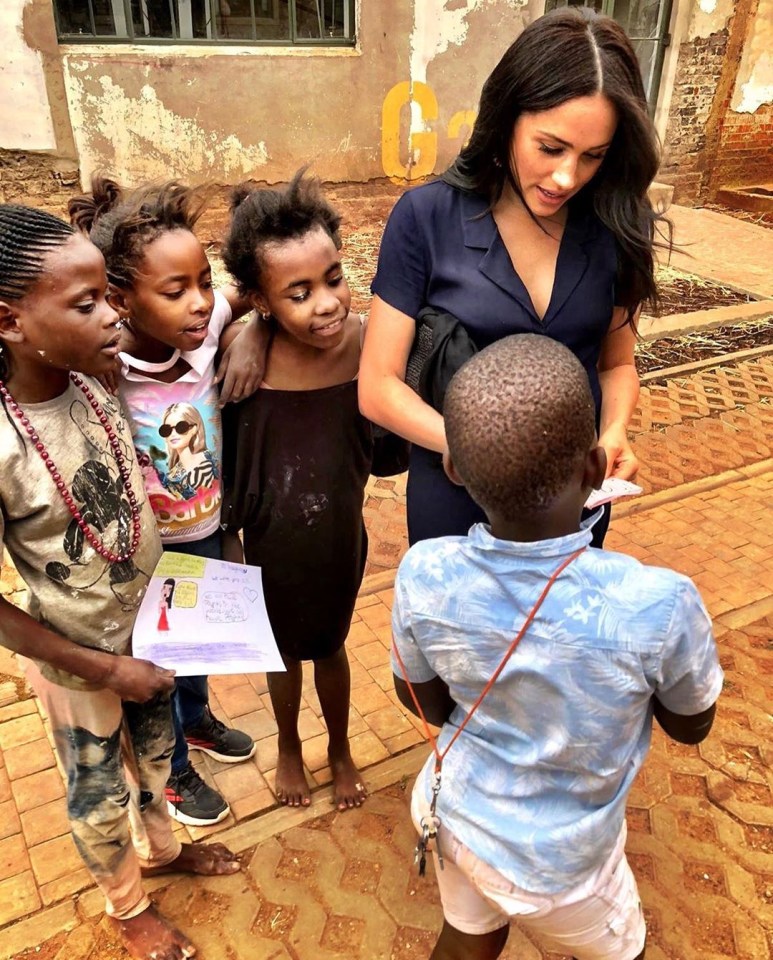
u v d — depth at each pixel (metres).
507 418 1.16
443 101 8.16
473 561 1.28
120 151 7.14
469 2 7.78
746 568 3.65
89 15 6.79
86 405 1.56
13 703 2.82
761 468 4.47
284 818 2.43
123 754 1.95
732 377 5.53
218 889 2.23
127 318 1.72
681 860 2.33
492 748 1.38
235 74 7.26
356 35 7.62
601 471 1.25
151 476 1.86
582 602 1.23
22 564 1.56
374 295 1.80
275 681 2.29
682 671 1.28
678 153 9.60
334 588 2.11
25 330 1.35
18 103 6.67
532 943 2.09
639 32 9.12
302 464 1.94
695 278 7.33
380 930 2.13
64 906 2.18
